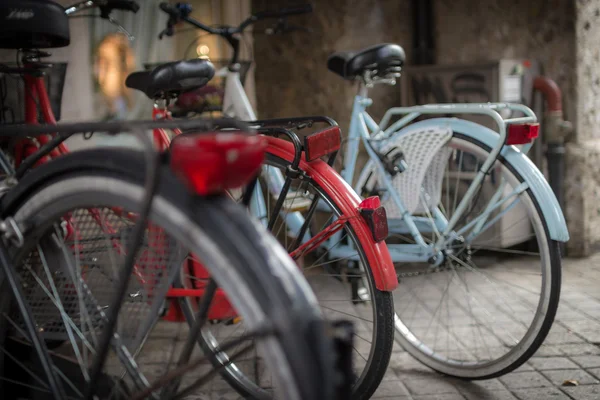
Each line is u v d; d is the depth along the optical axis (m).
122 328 1.96
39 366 2.12
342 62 4.06
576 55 5.71
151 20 5.66
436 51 6.37
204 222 1.42
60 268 2.05
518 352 3.20
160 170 1.51
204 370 2.96
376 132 3.83
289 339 1.30
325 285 4.39
